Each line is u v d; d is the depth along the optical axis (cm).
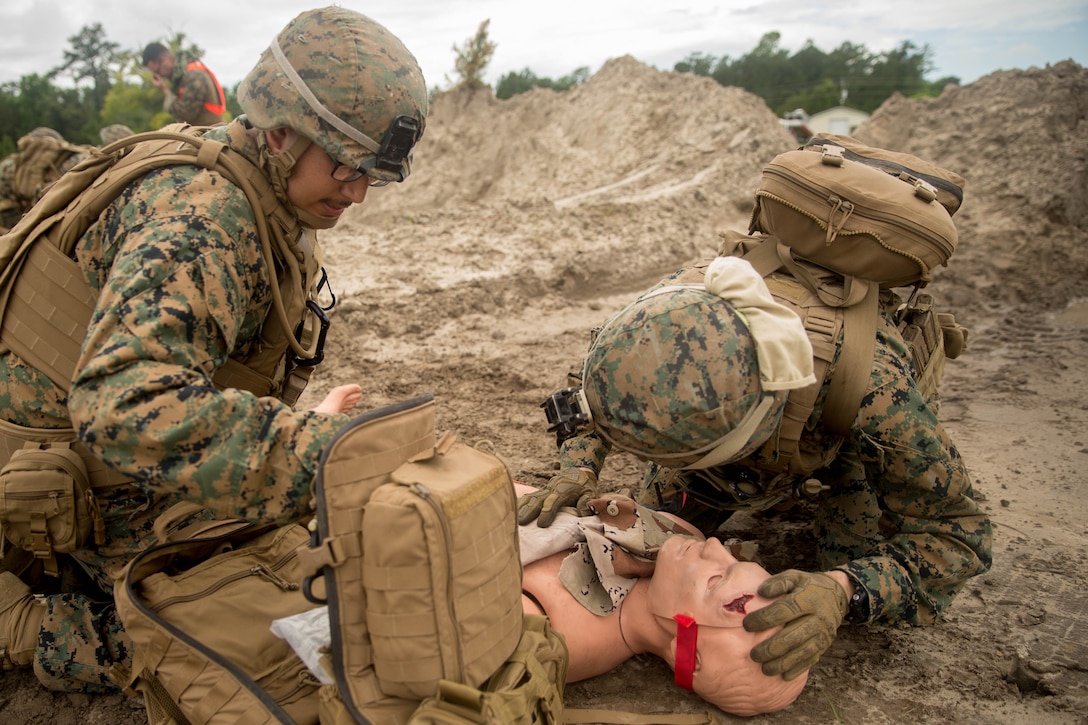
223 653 185
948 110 1208
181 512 206
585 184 1348
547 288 725
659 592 210
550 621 215
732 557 210
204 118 707
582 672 220
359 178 191
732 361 190
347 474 159
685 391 190
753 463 240
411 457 171
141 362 158
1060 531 325
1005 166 1031
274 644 191
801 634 192
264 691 175
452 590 158
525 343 581
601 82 1603
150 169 183
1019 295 740
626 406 197
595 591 221
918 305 255
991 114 1134
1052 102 1090
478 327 614
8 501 192
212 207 177
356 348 556
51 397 196
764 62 8581
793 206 225
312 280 220
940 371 265
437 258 756
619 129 1443
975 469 386
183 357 163
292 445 163
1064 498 354
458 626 160
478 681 165
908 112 1250
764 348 192
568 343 584
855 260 221
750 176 1150
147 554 196
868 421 215
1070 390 495
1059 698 225
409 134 188
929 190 225
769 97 7850
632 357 195
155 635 182
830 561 273
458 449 181
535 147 1590
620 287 779
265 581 202
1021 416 454
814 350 211
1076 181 955
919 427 213
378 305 618
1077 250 856
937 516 226
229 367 202
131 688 192
